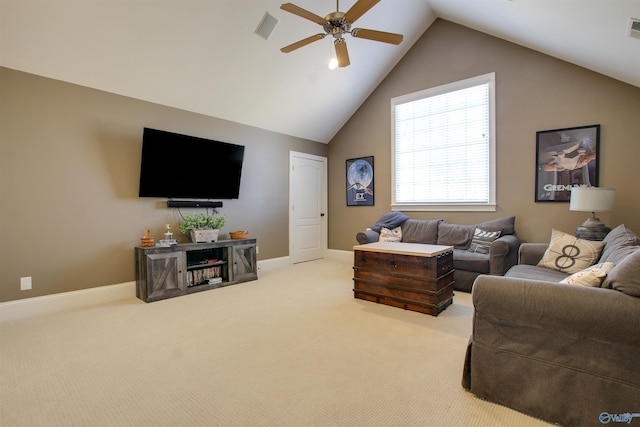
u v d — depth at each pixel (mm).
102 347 2281
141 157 3629
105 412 1564
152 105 3766
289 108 4910
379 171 5457
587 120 3609
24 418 1519
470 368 1703
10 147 2877
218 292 3740
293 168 5570
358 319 2809
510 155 4125
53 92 3088
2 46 2715
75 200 3238
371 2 2199
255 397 1680
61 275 3158
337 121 5762
